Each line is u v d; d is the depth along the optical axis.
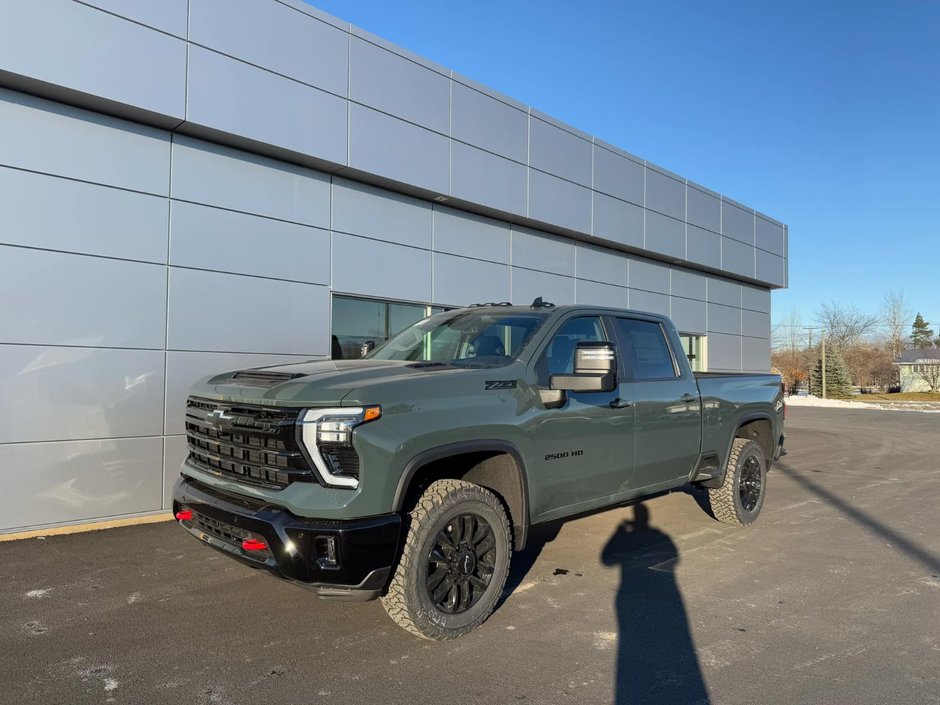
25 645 3.76
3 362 6.25
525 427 4.13
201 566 5.29
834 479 9.91
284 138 8.05
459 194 10.27
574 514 4.68
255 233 8.12
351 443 3.30
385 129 9.21
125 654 3.65
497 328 4.81
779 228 19.86
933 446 14.69
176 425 7.34
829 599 4.61
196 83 7.27
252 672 3.44
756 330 19.66
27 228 6.41
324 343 8.83
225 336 7.80
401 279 9.88
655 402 5.25
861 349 69.38
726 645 3.83
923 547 5.96
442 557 3.75
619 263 14.48
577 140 12.70
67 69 6.38
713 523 6.79
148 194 7.22
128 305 7.03
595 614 4.29
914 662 3.62
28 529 6.38
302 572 3.25
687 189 15.93
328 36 8.55
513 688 3.30
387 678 3.39
